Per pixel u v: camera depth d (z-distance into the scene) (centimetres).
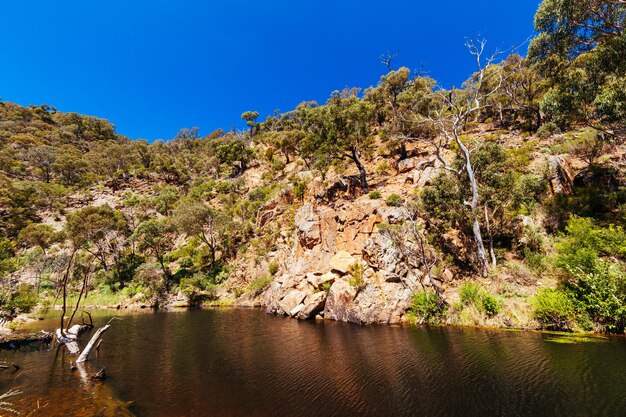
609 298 1628
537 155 3334
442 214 2622
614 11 2020
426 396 1078
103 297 4675
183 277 4756
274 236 4541
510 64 4709
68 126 14312
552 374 1173
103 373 1459
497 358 1393
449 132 4203
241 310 3606
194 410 1077
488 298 2052
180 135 13812
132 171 10369
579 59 2717
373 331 2106
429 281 2405
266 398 1152
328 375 1351
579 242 1861
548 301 1812
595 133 3012
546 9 2091
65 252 5700
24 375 1523
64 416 1070
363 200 3519
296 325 2500
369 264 2667
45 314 3778
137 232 5228
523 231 2478
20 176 9244
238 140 9506
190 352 1877
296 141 6744
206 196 7519
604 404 934
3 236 6325
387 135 4734
